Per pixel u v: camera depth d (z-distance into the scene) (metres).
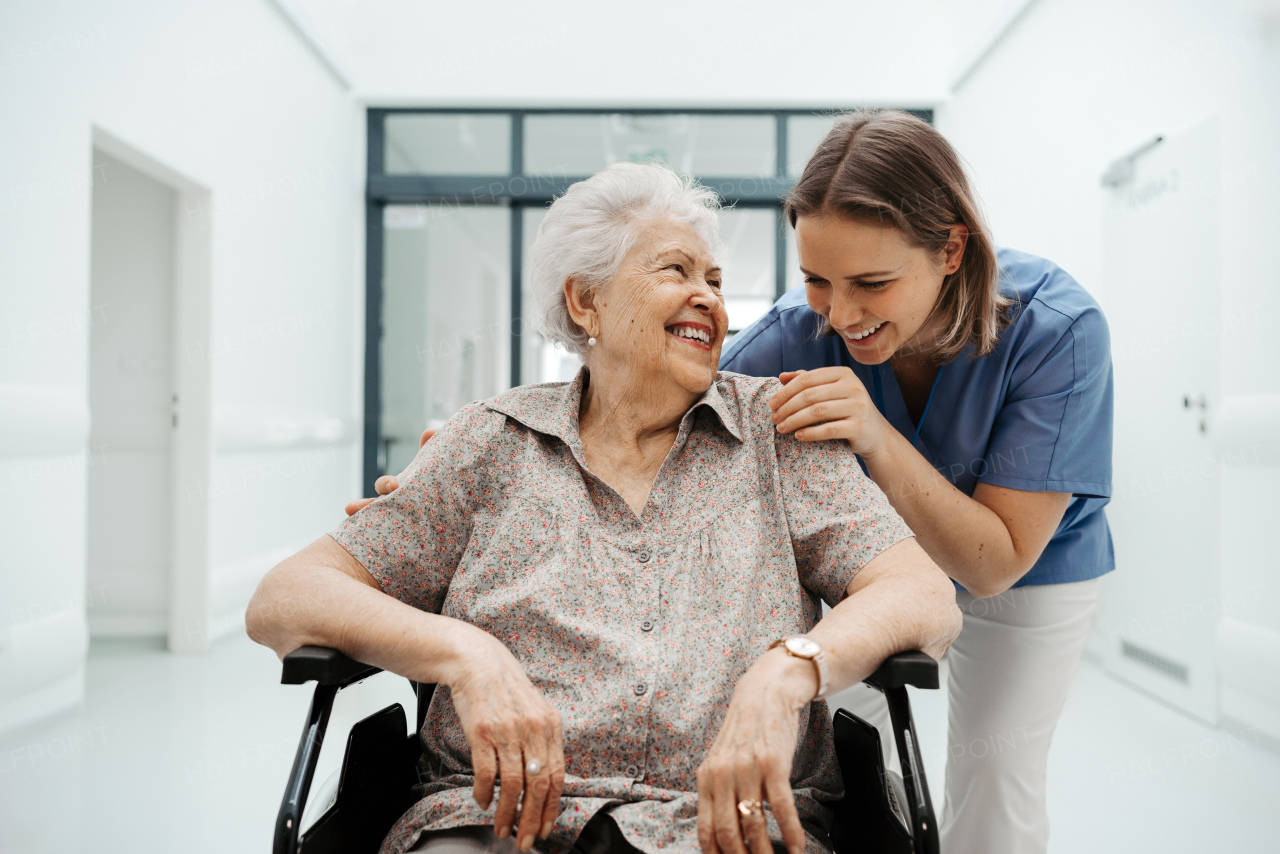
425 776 0.96
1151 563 2.74
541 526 0.95
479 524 0.99
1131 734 2.36
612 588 0.92
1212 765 2.12
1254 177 2.27
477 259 5.12
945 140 1.00
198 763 2.11
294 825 0.75
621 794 0.82
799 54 4.76
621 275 1.02
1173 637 2.62
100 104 2.58
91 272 3.46
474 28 4.82
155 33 2.87
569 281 1.07
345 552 0.97
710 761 0.74
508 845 0.79
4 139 2.20
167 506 3.50
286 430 3.93
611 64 4.80
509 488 1.00
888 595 0.84
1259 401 2.22
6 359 2.20
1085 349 1.14
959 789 1.35
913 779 0.75
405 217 5.11
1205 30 2.47
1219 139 2.40
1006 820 1.32
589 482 0.98
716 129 4.95
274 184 3.83
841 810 0.91
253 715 2.47
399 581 0.99
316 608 0.87
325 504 4.51
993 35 3.99
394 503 0.99
